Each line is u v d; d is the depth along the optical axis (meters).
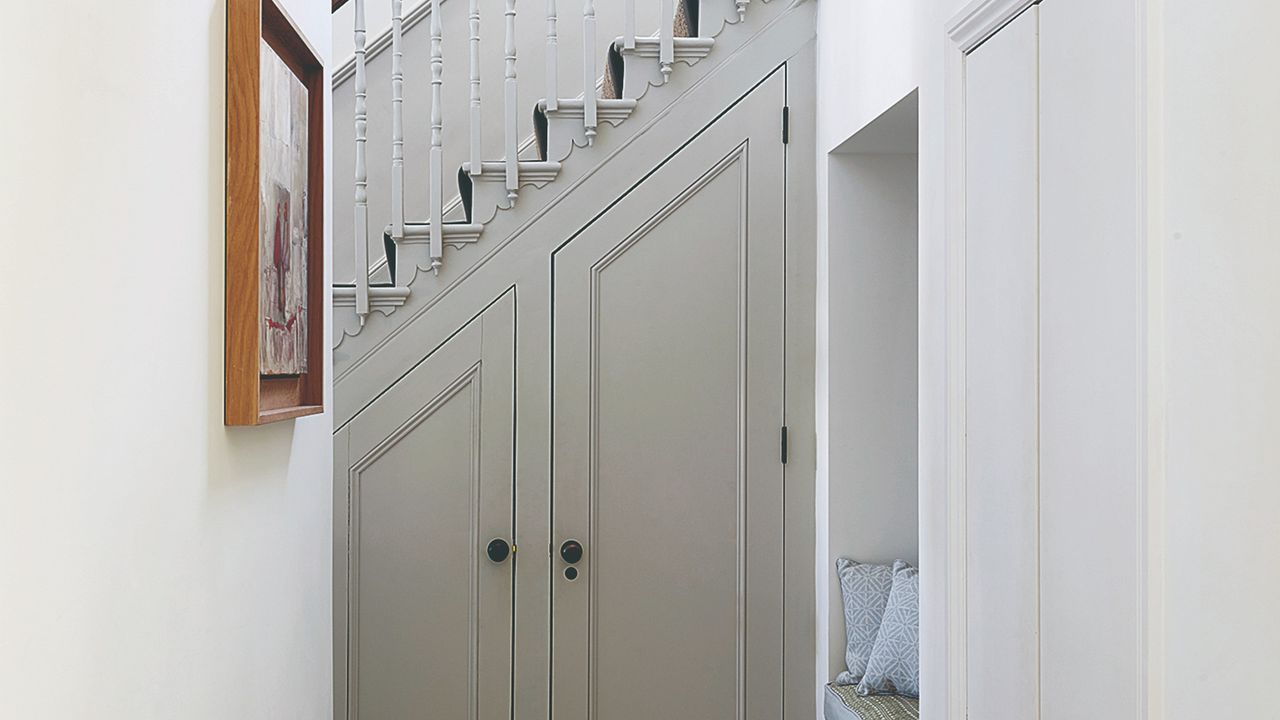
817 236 3.71
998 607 2.10
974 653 2.23
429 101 4.25
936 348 2.43
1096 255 1.67
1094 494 1.67
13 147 0.99
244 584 1.82
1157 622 1.49
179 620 1.47
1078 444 1.74
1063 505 1.80
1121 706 1.58
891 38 2.79
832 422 3.56
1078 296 1.74
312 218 2.31
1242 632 1.49
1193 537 1.48
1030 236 1.94
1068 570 1.78
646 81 3.70
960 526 2.31
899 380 3.57
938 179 2.43
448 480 3.70
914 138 3.25
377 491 3.69
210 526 1.62
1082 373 1.72
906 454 3.58
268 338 1.83
